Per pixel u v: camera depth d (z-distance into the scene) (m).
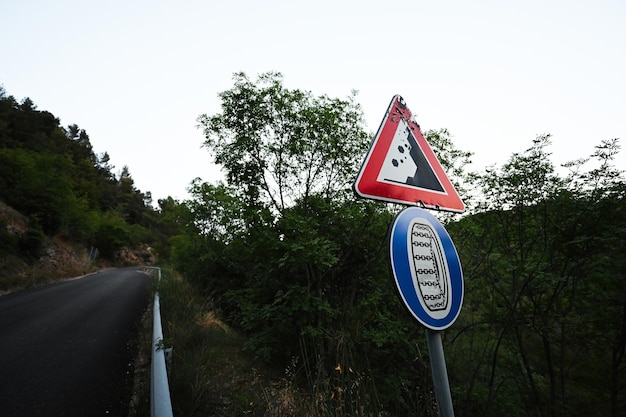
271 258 4.91
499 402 5.23
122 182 86.12
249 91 4.96
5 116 44.47
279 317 4.68
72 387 3.13
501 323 4.97
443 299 1.10
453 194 1.50
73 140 74.94
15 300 8.82
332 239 5.18
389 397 4.15
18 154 23.92
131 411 2.63
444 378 0.99
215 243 9.79
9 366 3.68
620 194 3.91
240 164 5.18
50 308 7.64
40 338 4.91
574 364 5.11
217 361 3.95
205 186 9.95
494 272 5.14
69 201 26.30
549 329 4.51
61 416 2.58
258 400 2.92
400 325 4.86
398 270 0.99
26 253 17.25
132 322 6.21
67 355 4.10
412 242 1.09
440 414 0.97
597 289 4.30
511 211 4.95
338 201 5.24
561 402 4.74
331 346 3.87
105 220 44.47
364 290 5.33
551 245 4.55
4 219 17.19
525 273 4.64
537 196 4.59
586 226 4.29
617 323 4.30
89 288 12.30
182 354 3.61
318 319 4.61
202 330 5.00
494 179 4.89
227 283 8.70
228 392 3.06
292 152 5.05
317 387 2.59
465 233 5.25
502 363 5.74
